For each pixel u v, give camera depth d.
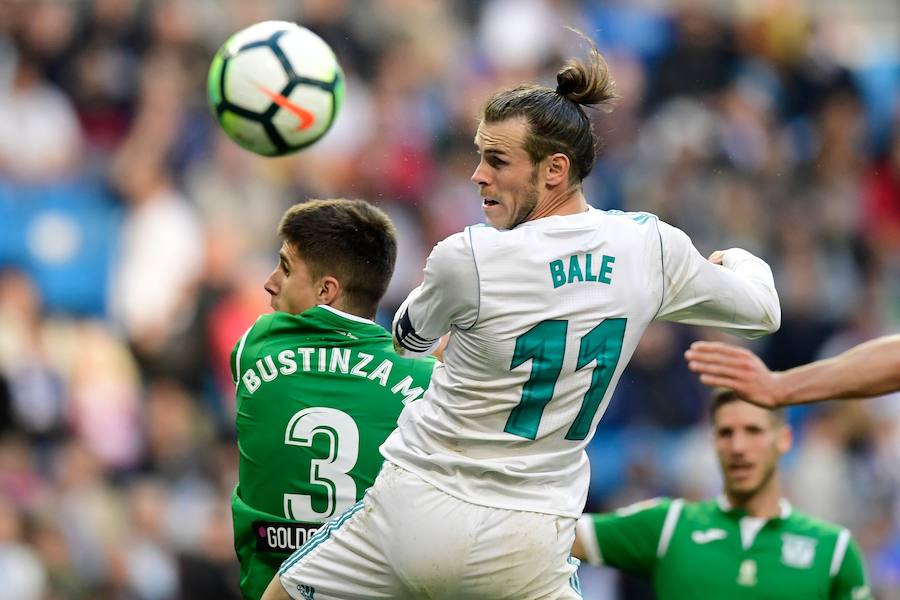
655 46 55.81
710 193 51.06
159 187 45.84
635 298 15.50
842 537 22.78
